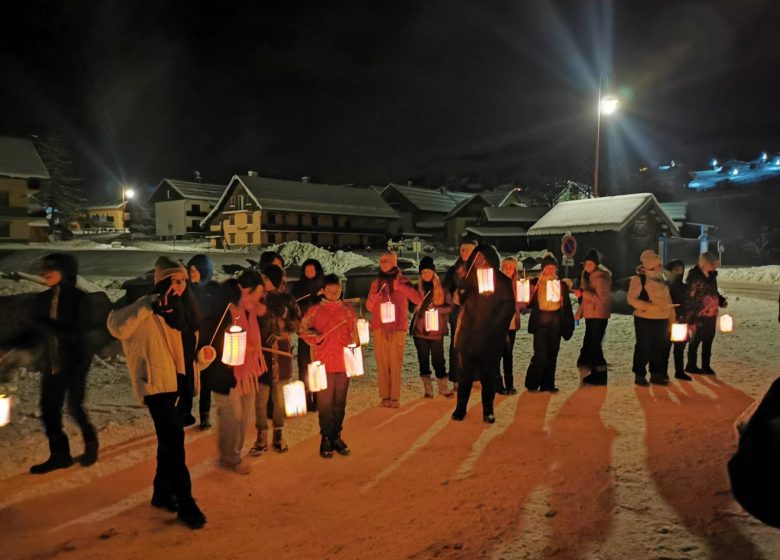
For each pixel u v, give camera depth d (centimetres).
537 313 809
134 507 450
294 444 606
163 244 6481
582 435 596
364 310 1770
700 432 581
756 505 224
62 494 475
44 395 521
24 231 5381
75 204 7556
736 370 942
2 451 576
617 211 2131
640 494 428
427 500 445
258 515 433
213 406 766
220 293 657
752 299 2219
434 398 801
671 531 365
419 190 8712
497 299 667
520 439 593
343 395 573
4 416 450
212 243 6856
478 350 670
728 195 7944
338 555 363
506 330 674
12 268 2903
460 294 688
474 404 764
